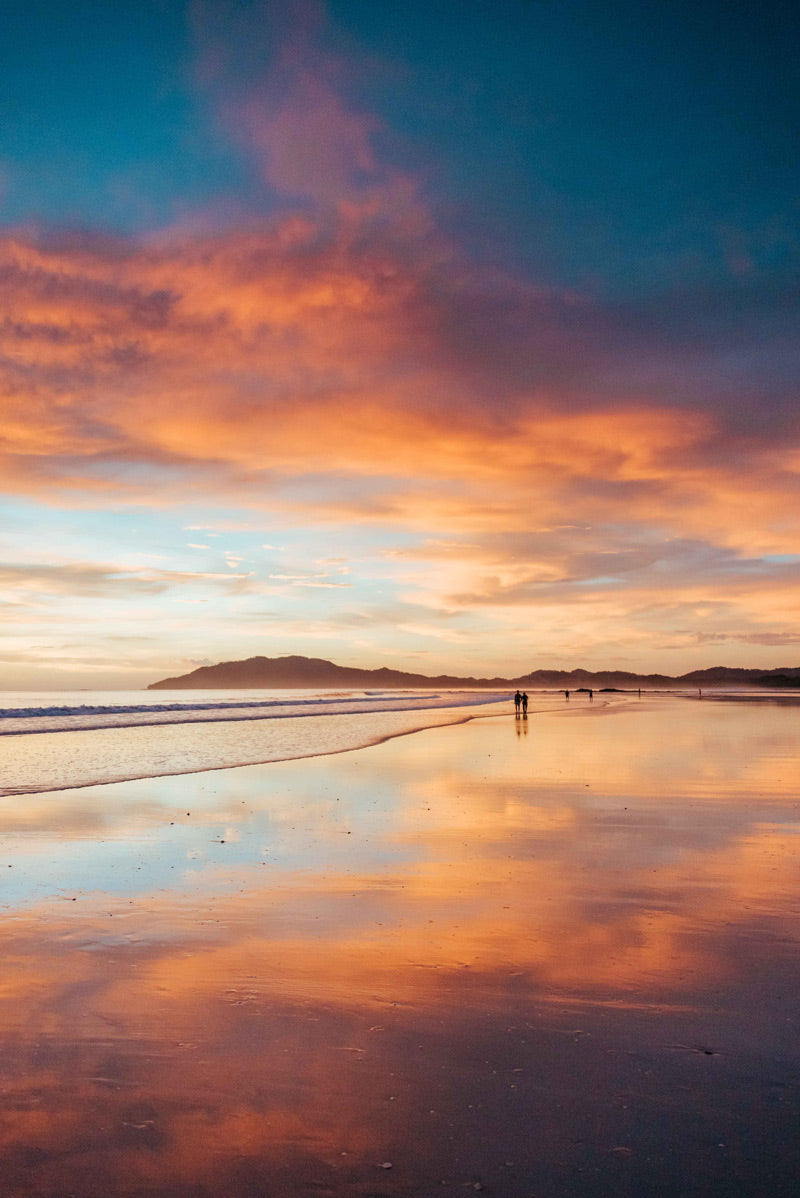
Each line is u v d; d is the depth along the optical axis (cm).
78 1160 365
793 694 12888
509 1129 389
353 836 1156
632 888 845
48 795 1609
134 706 7856
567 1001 547
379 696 16688
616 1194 340
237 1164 363
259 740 3350
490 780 1800
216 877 916
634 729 3709
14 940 691
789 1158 363
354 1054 470
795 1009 530
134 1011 536
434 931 705
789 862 959
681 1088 427
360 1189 345
